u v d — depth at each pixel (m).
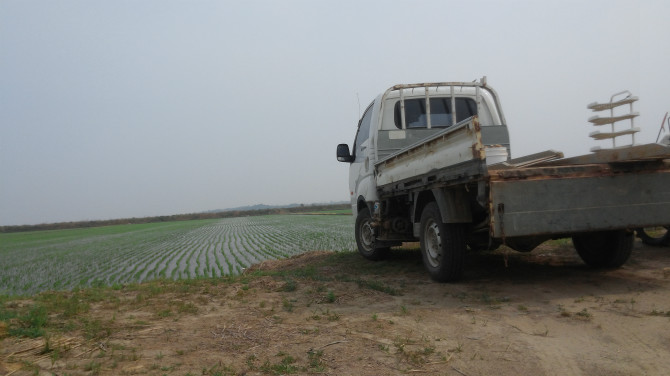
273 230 38.00
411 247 10.58
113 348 3.68
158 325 4.49
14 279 14.49
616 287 5.33
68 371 3.21
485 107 8.22
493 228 4.85
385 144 8.02
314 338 4.00
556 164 5.67
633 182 5.19
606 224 5.10
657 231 8.36
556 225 4.99
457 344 3.80
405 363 3.41
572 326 4.10
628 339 3.71
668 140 7.13
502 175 4.88
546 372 3.22
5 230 115.19
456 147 5.32
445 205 5.76
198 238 33.97
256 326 4.43
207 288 6.47
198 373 3.19
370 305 5.24
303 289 6.20
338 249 17.14
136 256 21.05
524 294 5.36
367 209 9.10
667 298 4.69
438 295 5.57
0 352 3.56
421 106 8.24
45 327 4.34
